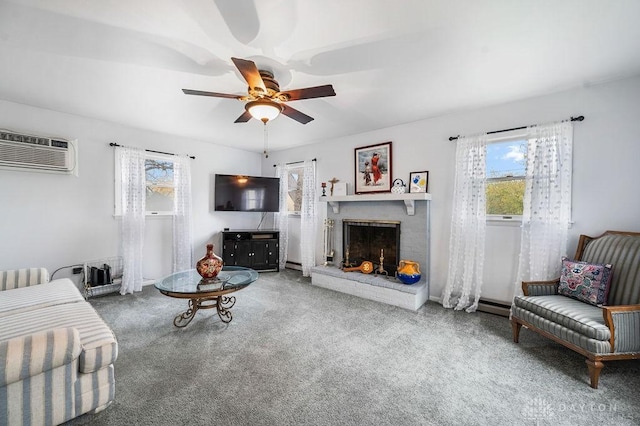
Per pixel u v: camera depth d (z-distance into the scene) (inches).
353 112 126.6
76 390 55.9
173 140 167.6
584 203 99.8
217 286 100.5
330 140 176.9
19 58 80.7
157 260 162.2
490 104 116.2
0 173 113.3
